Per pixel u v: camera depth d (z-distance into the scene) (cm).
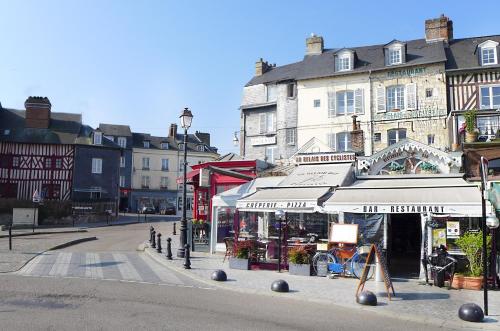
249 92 3722
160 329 654
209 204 2078
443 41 3017
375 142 2928
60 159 4034
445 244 1172
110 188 4197
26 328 638
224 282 1097
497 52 2738
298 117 3178
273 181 1684
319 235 1573
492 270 1073
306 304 892
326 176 1529
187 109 1555
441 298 966
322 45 3447
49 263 1339
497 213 1095
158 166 6234
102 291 939
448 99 2788
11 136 3925
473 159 1792
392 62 2964
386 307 873
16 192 3891
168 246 1464
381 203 1183
